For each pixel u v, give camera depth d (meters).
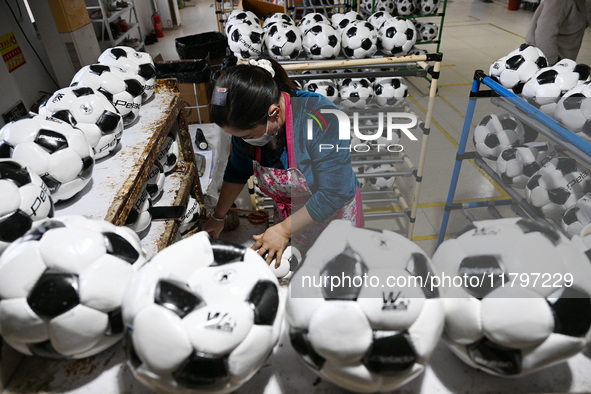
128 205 1.03
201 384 0.47
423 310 0.47
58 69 3.38
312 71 2.38
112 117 1.15
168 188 1.55
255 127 1.00
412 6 4.42
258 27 2.54
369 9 4.39
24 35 3.04
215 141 2.71
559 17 2.75
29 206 0.78
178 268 0.52
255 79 0.95
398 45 2.61
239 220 1.96
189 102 2.97
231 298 0.49
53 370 0.62
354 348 0.46
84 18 3.54
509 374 0.51
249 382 0.60
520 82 1.62
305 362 0.53
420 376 0.60
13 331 0.54
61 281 0.53
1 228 0.74
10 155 0.92
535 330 0.46
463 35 6.72
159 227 1.32
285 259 1.08
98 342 0.57
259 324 0.49
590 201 0.90
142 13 6.88
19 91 2.93
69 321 0.53
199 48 3.65
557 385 0.57
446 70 4.93
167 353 0.45
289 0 3.91
